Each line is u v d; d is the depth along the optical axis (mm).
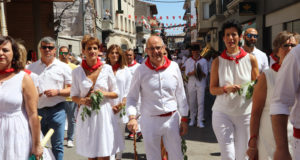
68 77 4949
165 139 3576
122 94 5359
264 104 2791
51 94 4582
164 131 3516
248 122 3795
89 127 4059
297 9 9844
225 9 20547
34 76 3969
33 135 2965
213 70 3992
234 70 3869
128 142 6750
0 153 2824
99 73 4164
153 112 3496
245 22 16312
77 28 13312
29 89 2922
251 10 13688
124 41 42094
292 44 2764
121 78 5359
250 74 3863
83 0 13500
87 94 4148
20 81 2887
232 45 3869
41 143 3176
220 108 3852
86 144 4055
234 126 3879
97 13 25875
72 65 6945
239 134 3838
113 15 36469
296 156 2178
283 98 2172
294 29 10320
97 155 4035
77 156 5852
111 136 4121
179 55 14977
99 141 4043
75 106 6562
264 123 2785
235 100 3770
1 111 2838
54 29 13148
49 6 12633
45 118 4688
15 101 2852
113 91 4273
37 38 12211
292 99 2160
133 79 3576
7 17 12266
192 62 8109
